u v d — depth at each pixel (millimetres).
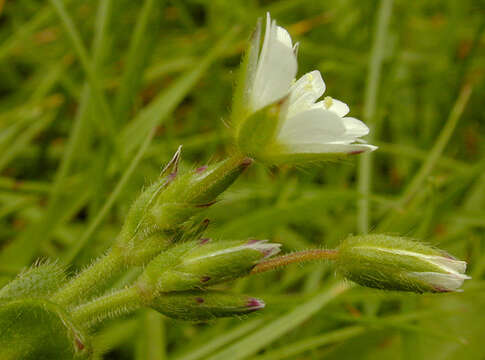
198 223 59
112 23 93
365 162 82
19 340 54
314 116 53
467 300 78
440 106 104
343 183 92
